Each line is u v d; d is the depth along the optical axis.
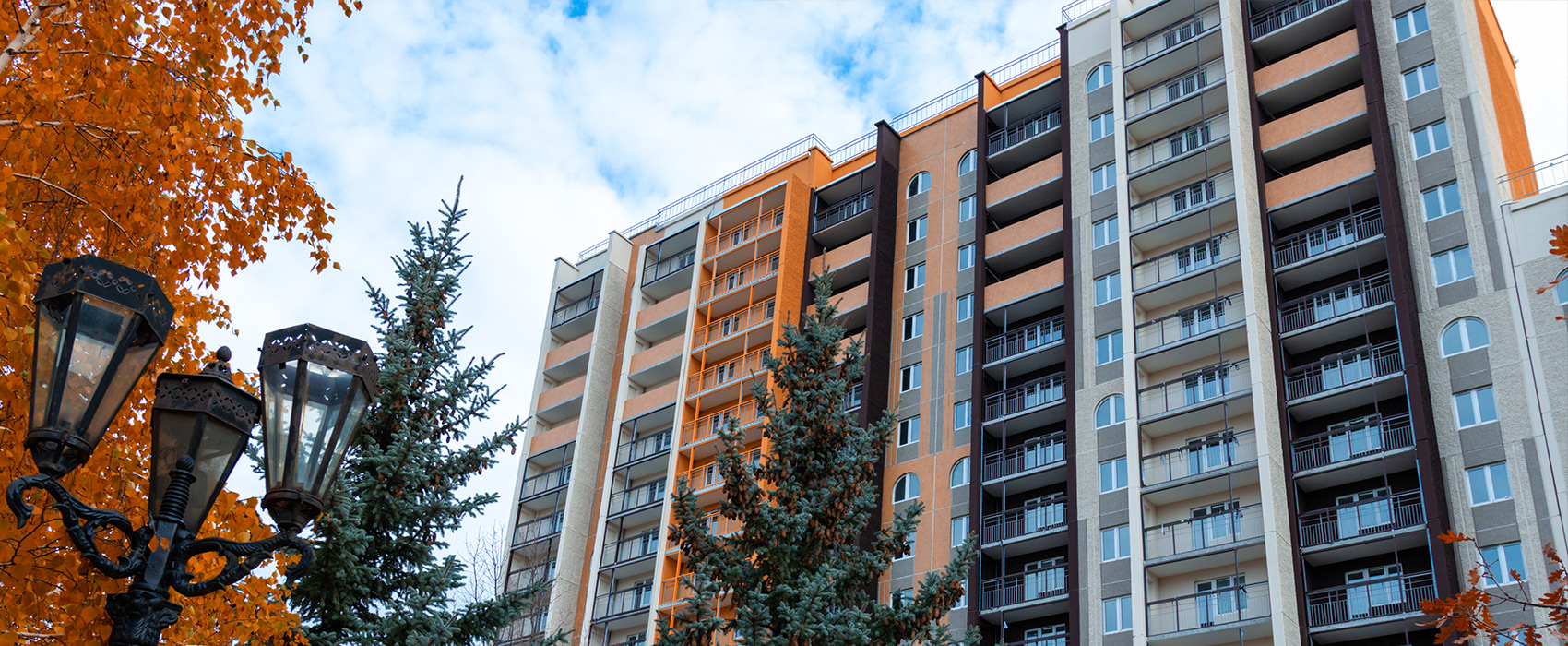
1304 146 42.56
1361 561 35.31
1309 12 45.44
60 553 8.56
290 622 10.57
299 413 7.14
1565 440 33.19
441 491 16.38
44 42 9.02
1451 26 41.41
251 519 10.23
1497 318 36.03
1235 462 38.03
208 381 7.09
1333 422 38.12
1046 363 45.59
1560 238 13.45
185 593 6.71
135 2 10.26
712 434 52.19
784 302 53.31
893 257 52.75
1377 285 38.97
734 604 17.77
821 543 17.83
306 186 11.30
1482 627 15.24
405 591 15.80
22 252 8.66
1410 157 40.12
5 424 8.55
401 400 16.72
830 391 19.09
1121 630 37.38
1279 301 41.31
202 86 10.53
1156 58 47.09
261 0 10.96
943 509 44.38
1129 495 39.19
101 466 9.23
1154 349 41.31
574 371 64.06
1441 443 35.19
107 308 6.61
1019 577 41.53
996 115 53.16
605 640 51.16
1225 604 36.41
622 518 53.75
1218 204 42.31
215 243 10.85
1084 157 47.94
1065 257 46.00
